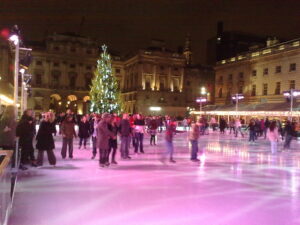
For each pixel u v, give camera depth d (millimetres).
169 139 16469
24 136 13367
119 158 17594
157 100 87938
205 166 15500
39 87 88438
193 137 17031
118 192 9836
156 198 9234
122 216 7566
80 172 13000
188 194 9805
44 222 7059
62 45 90938
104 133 14305
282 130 34906
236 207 8531
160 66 89250
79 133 21562
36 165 14125
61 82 91125
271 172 14234
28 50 23422
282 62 56312
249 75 64062
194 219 7457
